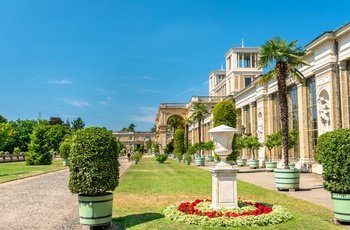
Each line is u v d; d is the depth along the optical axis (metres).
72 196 15.41
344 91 22.42
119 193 15.64
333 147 8.98
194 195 14.77
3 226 9.42
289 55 19.27
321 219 9.36
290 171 15.86
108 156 8.86
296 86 29.77
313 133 26.55
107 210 8.79
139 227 8.66
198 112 54.84
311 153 26.92
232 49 67.50
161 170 32.25
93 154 8.65
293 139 26.62
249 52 67.56
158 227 8.49
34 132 46.78
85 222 8.65
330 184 8.98
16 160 60.41
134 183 20.16
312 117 26.73
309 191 15.78
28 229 9.04
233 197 9.88
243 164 39.75
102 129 9.20
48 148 47.44
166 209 10.29
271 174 26.81
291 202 12.49
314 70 25.22
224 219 8.59
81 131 9.01
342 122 22.33
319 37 23.72
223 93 78.31
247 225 8.45
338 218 8.94
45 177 25.89
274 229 8.20
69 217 10.59
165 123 90.69
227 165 10.04
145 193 15.59
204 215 9.06
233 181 9.90
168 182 20.59
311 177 22.42
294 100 30.30
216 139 10.02
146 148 138.50
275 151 34.78
